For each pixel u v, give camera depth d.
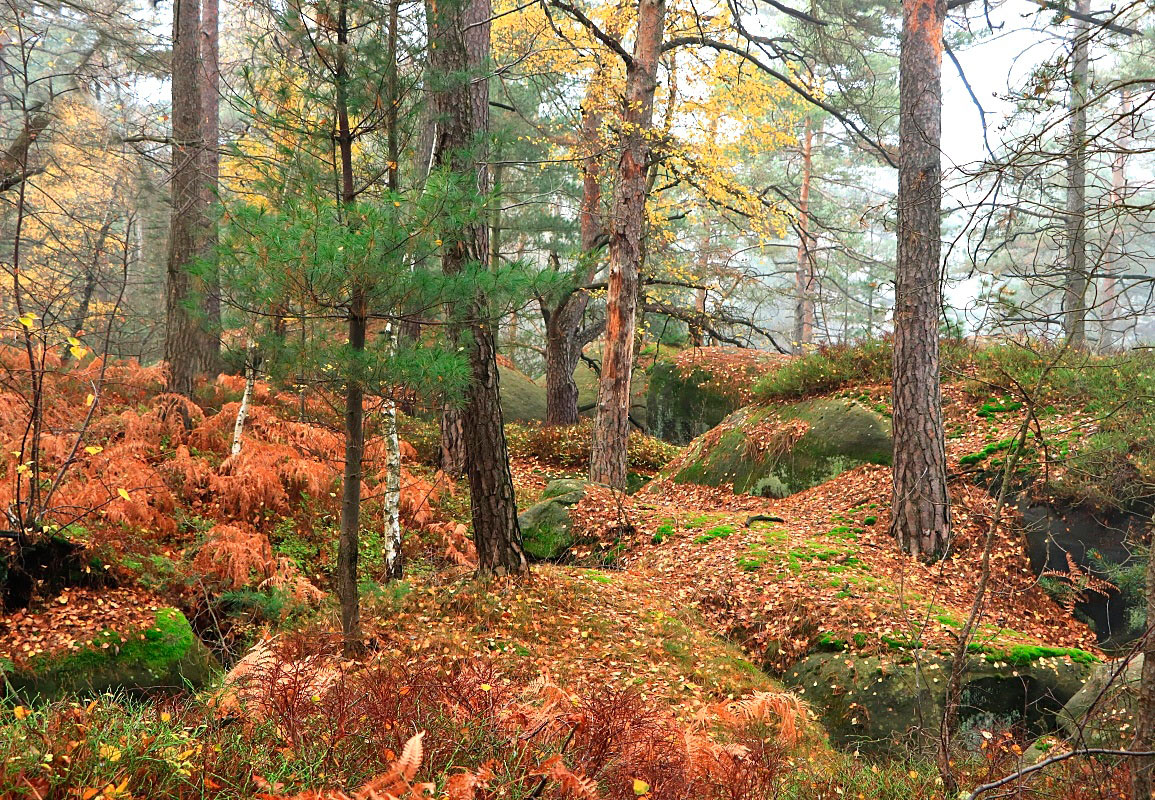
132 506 7.95
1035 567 9.59
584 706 4.36
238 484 9.34
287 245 5.64
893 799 4.83
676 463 15.93
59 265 12.96
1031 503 10.06
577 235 19.73
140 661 5.91
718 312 20.30
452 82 7.25
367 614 7.55
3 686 5.26
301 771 3.38
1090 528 9.51
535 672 6.61
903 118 10.19
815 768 5.41
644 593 9.23
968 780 5.15
